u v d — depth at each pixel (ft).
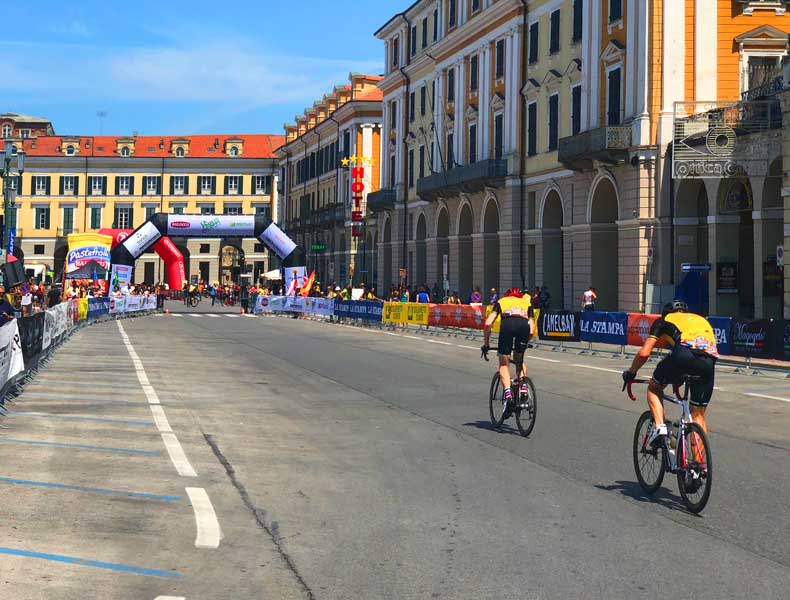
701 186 111.86
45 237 355.56
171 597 18.52
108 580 19.51
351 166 255.70
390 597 18.72
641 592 19.12
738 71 112.57
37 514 24.85
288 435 39.52
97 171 357.20
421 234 202.69
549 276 144.46
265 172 359.66
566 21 136.77
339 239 269.64
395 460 34.06
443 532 23.90
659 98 112.78
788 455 35.32
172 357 79.25
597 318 90.43
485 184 158.40
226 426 41.60
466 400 51.78
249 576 20.02
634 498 28.07
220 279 350.02
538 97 145.79
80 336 107.24
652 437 27.91
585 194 128.88
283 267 180.14
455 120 179.11
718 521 25.26
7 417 42.70
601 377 64.85
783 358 72.54
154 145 364.17
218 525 24.23
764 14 112.88
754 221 99.96
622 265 118.01
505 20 156.15
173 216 174.09
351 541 22.95
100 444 36.09
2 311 65.36
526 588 19.33
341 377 63.87
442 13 185.16
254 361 76.23
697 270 102.06
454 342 102.53
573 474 31.65
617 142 115.24
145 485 28.91
